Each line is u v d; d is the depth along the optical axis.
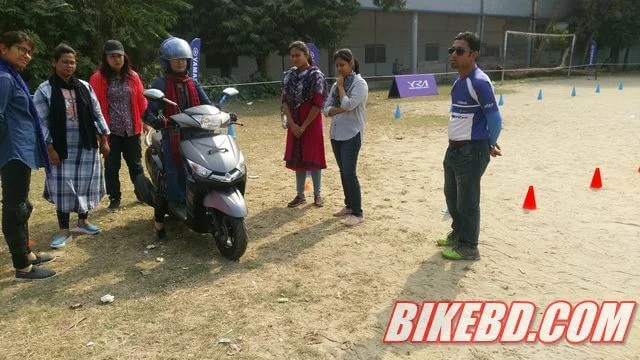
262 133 11.76
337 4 20.88
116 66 5.61
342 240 5.10
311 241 5.08
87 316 3.71
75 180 5.01
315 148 5.82
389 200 6.42
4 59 4.01
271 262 4.60
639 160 8.24
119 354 3.25
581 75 33.28
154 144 5.22
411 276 4.29
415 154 9.19
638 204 6.02
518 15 33.28
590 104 16.34
